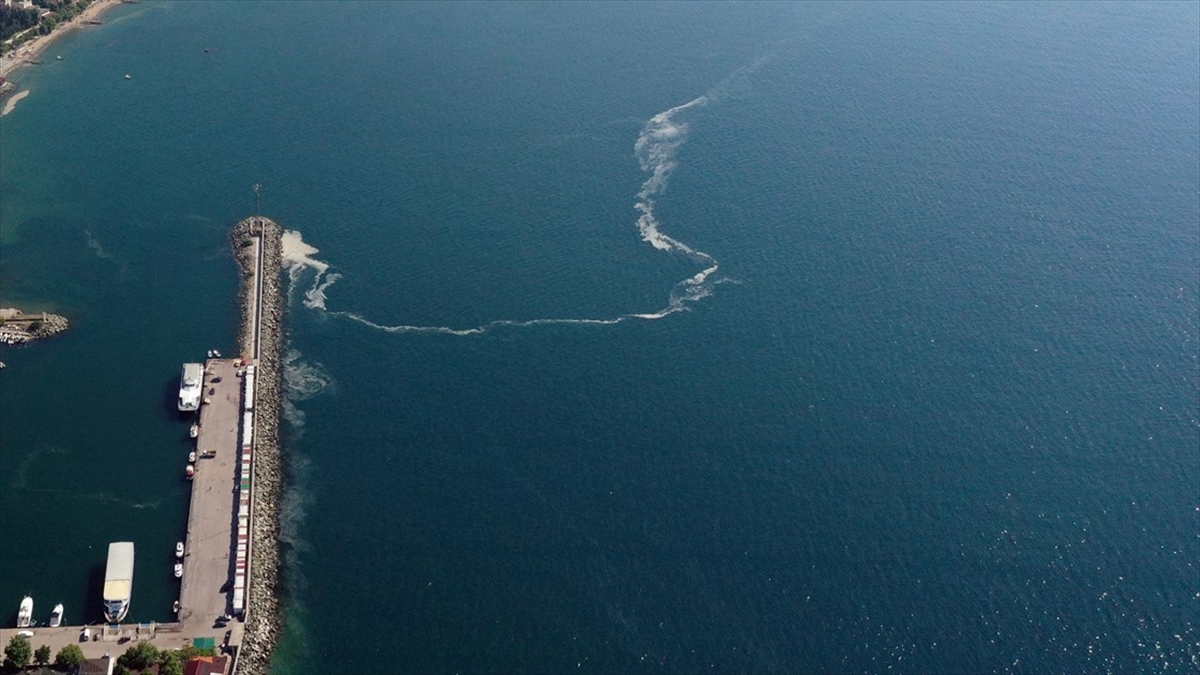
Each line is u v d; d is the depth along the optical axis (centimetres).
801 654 18750
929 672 18512
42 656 17350
